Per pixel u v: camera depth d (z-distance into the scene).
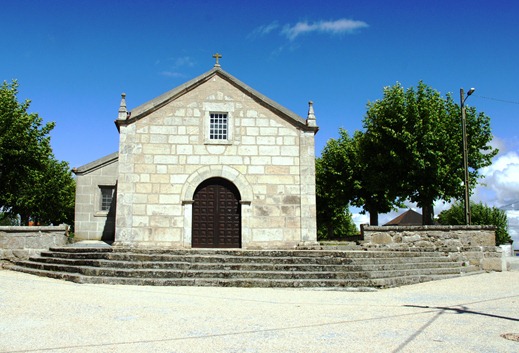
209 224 20.30
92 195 25.77
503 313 9.46
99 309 9.18
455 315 9.18
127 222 19.75
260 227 20.16
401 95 30.17
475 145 30.83
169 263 14.60
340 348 6.53
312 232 20.19
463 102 25.02
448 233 19.06
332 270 14.41
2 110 28.17
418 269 15.98
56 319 8.20
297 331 7.57
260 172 20.59
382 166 30.70
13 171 29.42
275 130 20.94
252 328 7.75
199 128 20.67
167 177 20.25
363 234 19.59
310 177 20.62
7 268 16.80
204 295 11.62
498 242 56.16
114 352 6.23
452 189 29.70
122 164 20.11
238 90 21.09
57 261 15.85
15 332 7.24
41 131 30.53
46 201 41.56
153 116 20.59
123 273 13.95
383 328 7.88
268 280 13.47
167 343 6.71
